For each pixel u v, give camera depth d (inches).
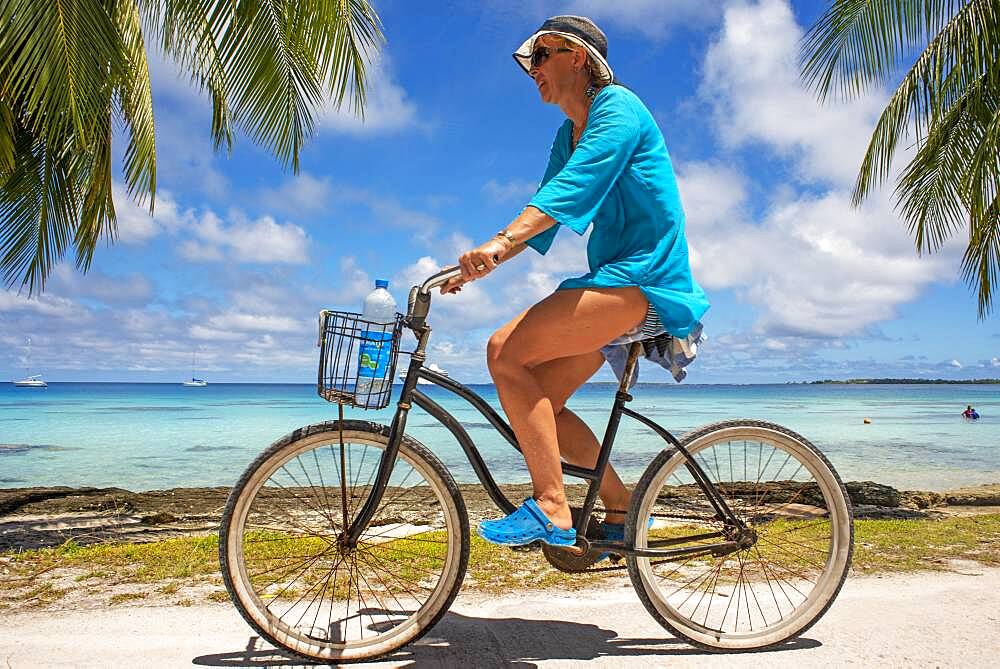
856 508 303.0
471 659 89.8
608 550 93.0
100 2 235.5
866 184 350.3
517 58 97.9
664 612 94.0
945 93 314.2
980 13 293.0
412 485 97.8
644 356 95.1
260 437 857.5
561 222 83.6
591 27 92.5
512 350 86.8
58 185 297.4
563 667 86.9
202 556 142.6
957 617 104.3
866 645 94.0
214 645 93.7
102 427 1047.0
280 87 274.5
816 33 326.6
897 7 305.0
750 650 93.4
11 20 208.7
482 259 81.5
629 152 87.7
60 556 145.3
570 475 92.9
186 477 499.8
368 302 89.0
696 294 92.1
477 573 130.6
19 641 94.6
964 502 327.3
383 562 125.0
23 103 243.6
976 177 299.3
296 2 258.2
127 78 255.4
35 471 534.0
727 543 97.0
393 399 90.1
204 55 268.1
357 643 90.0
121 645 93.1
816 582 97.7
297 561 132.0
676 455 94.6
